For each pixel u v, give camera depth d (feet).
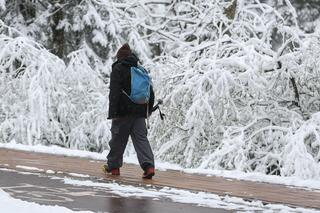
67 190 44.11
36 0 148.36
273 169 89.20
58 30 149.28
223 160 82.99
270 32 92.94
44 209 33.47
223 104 85.66
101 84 119.03
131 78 53.01
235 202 43.98
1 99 111.86
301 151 77.61
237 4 107.04
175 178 56.90
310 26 205.67
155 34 126.62
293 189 53.72
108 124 110.01
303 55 85.87
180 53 107.34
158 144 92.73
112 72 53.06
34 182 47.32
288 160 77.82
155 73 94.48
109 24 137.39
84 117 112.16
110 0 138.10
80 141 112.78
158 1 128.88
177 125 89.86
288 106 90.58
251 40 92.73
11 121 109.19
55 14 149.69
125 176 55.16
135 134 53.72
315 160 82.89
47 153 73.10
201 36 110.32
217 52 91.25
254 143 88.22
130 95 53.01
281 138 84.99
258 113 88.33
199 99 85.56
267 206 42.96
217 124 87.51
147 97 53.78
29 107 107.96
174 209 38.83
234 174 62.85
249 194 48.01
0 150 73.92
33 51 114.11
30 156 68.13
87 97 115.65
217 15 104.63
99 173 55.31
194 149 89.35
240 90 87.30
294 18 96.32
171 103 90.02
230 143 83.20
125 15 127.54
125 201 40.78
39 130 106.52
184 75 89.56
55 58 115.34
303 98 89.71
